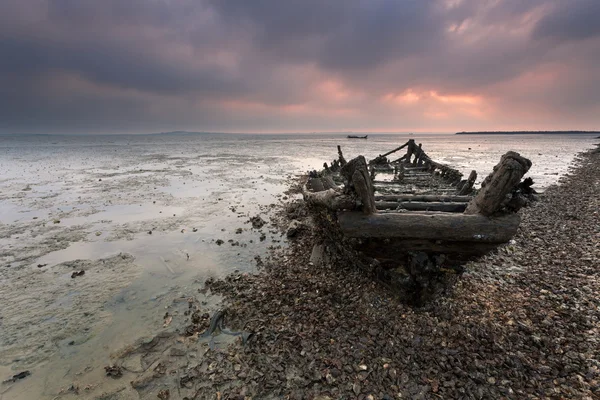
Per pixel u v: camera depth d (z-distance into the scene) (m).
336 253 7.87
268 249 9.45
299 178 23.56
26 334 5.64
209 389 4.40
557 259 7.93
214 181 21.92
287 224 11.77
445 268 5.73
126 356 5.10
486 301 6.11
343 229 5.35
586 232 9.84
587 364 4.48
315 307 6.12
